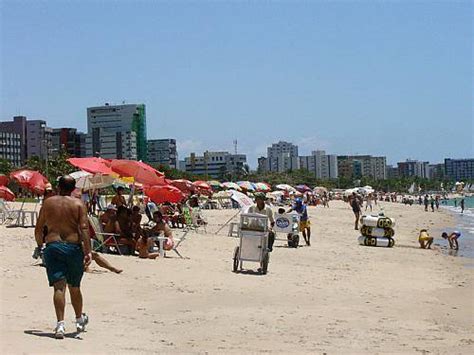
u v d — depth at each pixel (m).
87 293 12.41
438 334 10.70
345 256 24.19
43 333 8.51
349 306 13.02
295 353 8.80
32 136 177.50
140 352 8.09
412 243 34.62
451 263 24.25
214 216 46.28
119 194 22.80
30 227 26.23
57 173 94.44
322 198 97.00
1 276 13.21
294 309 12.27
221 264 18.34
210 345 8.99
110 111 189.50
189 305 12.09
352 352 9.02
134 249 18.50
